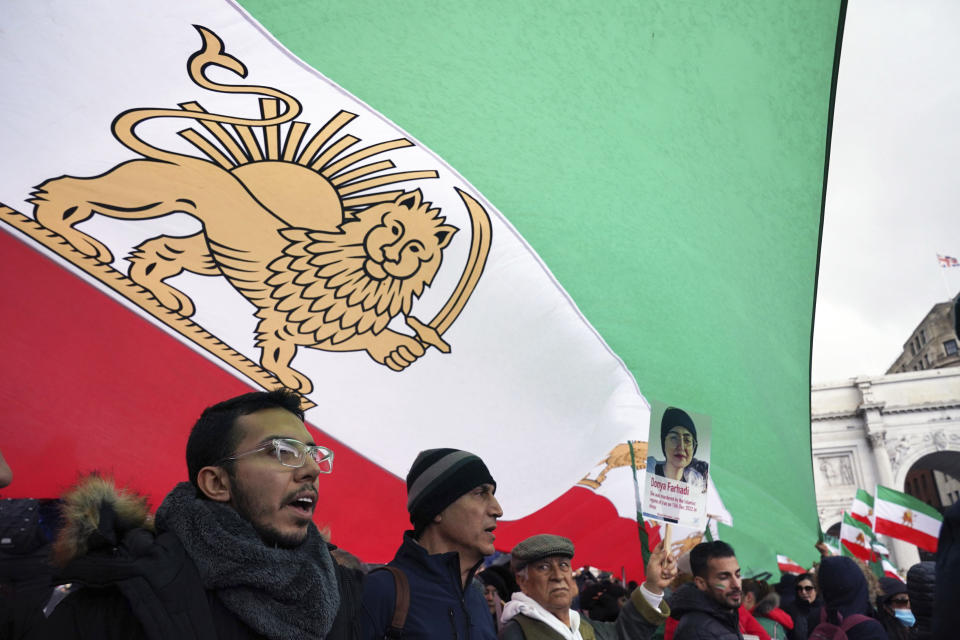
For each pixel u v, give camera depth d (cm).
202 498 153
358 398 340
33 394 246
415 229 371
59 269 262
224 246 306
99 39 282
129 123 292
